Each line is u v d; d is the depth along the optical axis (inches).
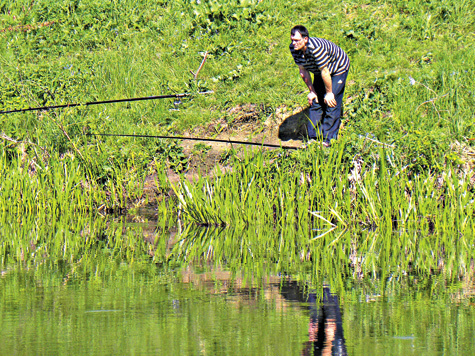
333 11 1641.2
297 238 956.6
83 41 1736.0
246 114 1398.9
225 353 441.4
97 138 1353.3
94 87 1531.7
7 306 571.2
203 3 1743.4
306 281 671.8
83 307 565.6
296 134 1331.2
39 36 1774.1
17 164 1244.5
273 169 1174.3
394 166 1104.2
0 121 1417.3
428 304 574.9
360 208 1103.6
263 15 1648.6
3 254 838.5
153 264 769.6
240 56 1553.9
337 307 565.0
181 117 1418.6
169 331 492.7
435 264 759.1
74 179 1240.8
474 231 979.9
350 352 442.6
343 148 1134.4
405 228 1028.5
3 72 1608.0
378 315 538.3
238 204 1103.6
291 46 1155.9
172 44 1646.2
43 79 1524.4
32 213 1212.5
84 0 1852.9
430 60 1433.3
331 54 1157.7
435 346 455.5
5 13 1893.5
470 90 1309.1
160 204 1240.2
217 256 822.5
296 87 1427.2
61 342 465.7
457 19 1549.0
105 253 845.8
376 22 1567.4
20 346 457.1
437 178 1092.5
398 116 1274.6
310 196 1112.8
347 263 768.3
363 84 1378.0
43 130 1385.3
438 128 1224.8
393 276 695.1
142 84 1546.5
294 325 508.7
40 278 689.0
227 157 1293.1
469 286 644.1
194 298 598.5
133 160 1302.9
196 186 1161.4
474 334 483.5
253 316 535.8
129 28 1756.9
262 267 748.0
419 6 1596.9
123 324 513.0
